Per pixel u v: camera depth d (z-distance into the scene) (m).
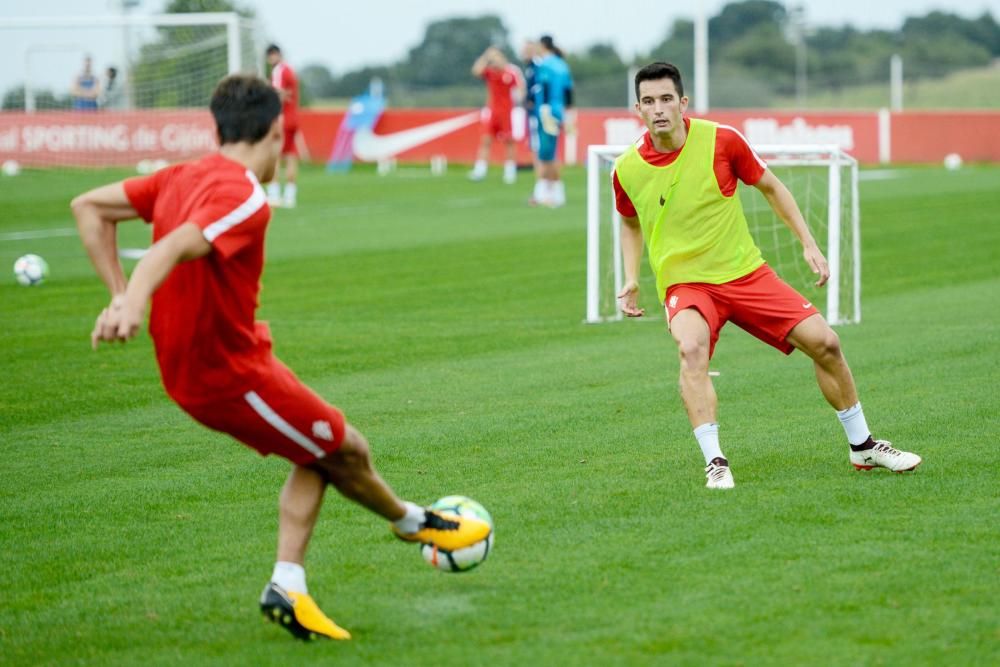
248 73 14.60
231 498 21.27
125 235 64.31
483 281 48.25
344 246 58.47
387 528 19.23
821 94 156.75
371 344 36.16
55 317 41.25
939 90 159.50
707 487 20.83
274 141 14.50
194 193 13.76
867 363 31.78
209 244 13.39
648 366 32.41
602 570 16.89
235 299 13.94
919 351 33.22
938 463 21.98
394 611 15.68
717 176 21.33
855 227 38.78
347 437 14.80
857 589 15.84
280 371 14.55
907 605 15.27
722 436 24.59
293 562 14.84
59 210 76.81
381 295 45.12
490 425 26.08
